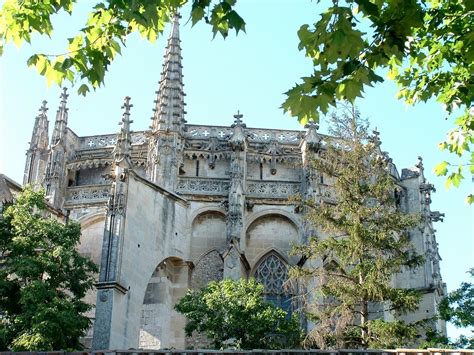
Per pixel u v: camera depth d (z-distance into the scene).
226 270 48.78
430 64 18.03
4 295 36.16
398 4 13.64
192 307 39.84
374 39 13.87
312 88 13.57
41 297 34.72
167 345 47.25
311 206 41.41
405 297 36.53
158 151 56.09
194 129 61.50
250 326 38.38
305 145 56.56
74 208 54.75
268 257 54.25
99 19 15.70
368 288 35.97
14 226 38.25
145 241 43.47
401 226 38.38
